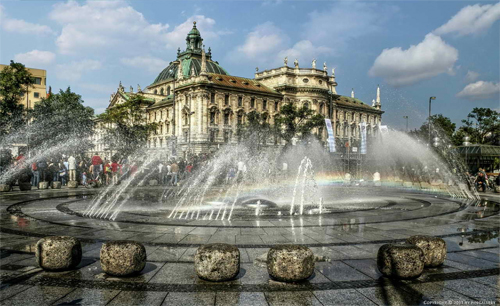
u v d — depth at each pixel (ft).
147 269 24.02
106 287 20.75
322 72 338.34
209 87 287.48
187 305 18.33
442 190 104.73
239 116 304.09
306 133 241.96
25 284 21.22
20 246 30.35
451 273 23.75
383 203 66.95
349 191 98.94
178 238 33.47
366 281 22.00
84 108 228.84
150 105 376.48
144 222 42.45
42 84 384.27
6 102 189.67
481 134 245.24
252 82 327.47
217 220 44.27
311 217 47.32
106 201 65.98
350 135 368.89
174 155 180.65
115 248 22.36
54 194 78.79
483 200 77.15
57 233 35.81
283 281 21.61
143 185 111.34
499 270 24.44
